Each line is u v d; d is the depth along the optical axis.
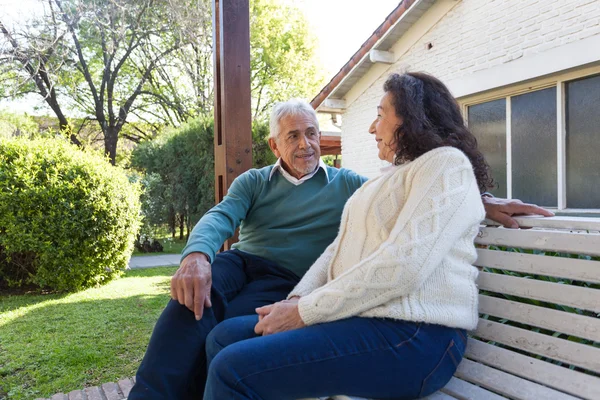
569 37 4.30
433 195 1.24
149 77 16.02
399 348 1.20
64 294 5.51
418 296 1.23
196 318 1.48
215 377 1.17
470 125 5.59
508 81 4.93
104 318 4.34
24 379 2.94
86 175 5.63
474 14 5.31
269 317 1.32
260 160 10.77
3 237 5.30
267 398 1.17
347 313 1.24
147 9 13.47
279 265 1.96
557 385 1.22
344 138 7.62
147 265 8.02
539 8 4.57
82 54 14.48
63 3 12.16
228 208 1.91
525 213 1.49
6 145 5.49
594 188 4.28
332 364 1.17
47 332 3.92
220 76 2.82
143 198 10.60
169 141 11.48
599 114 4.22
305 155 1.99
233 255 1.98
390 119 1.44
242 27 2.72
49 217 5.42
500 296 1.60
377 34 6.19
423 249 1.19
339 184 2.04
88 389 2.68
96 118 15.67
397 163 1.44
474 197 1.29
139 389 1.45
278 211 2.01
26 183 5.32
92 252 5.69
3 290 5.80
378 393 1.22
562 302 1.29
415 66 6.20
